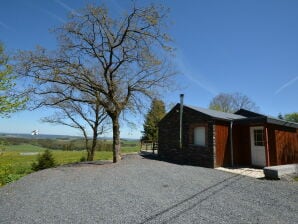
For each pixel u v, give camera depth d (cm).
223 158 1412
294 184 923
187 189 862
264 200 716
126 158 1778
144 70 1559
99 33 1438
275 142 1370
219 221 559
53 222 588
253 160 1452
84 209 671
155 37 1444
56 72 1350
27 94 1265
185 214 611
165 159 1722
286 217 579
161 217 596
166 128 1780
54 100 1569
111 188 894
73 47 1421
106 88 1628
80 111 2136
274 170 1009
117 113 1614
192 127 1567
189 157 1543
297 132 1636
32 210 686
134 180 1017
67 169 1369
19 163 2144
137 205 692
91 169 1334
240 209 639
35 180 1106
